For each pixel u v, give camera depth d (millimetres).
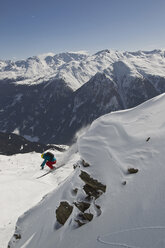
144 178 5953
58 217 9625
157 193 5199
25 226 13055
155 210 4852
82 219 7523
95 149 8492
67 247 6750
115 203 6270
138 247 4316
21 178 51781
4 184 38812
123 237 4871
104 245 5086
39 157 103125
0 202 31406
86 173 8148
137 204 5445
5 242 20078
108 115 10508
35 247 9430
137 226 4855
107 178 7289
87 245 5703
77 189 8992
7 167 78000
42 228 10570
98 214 6855
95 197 7469
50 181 47344
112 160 7516
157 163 6016
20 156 103562
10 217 27969
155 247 4055
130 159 6859
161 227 4371
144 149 6820
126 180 6527
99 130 9320
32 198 35625
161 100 10148
